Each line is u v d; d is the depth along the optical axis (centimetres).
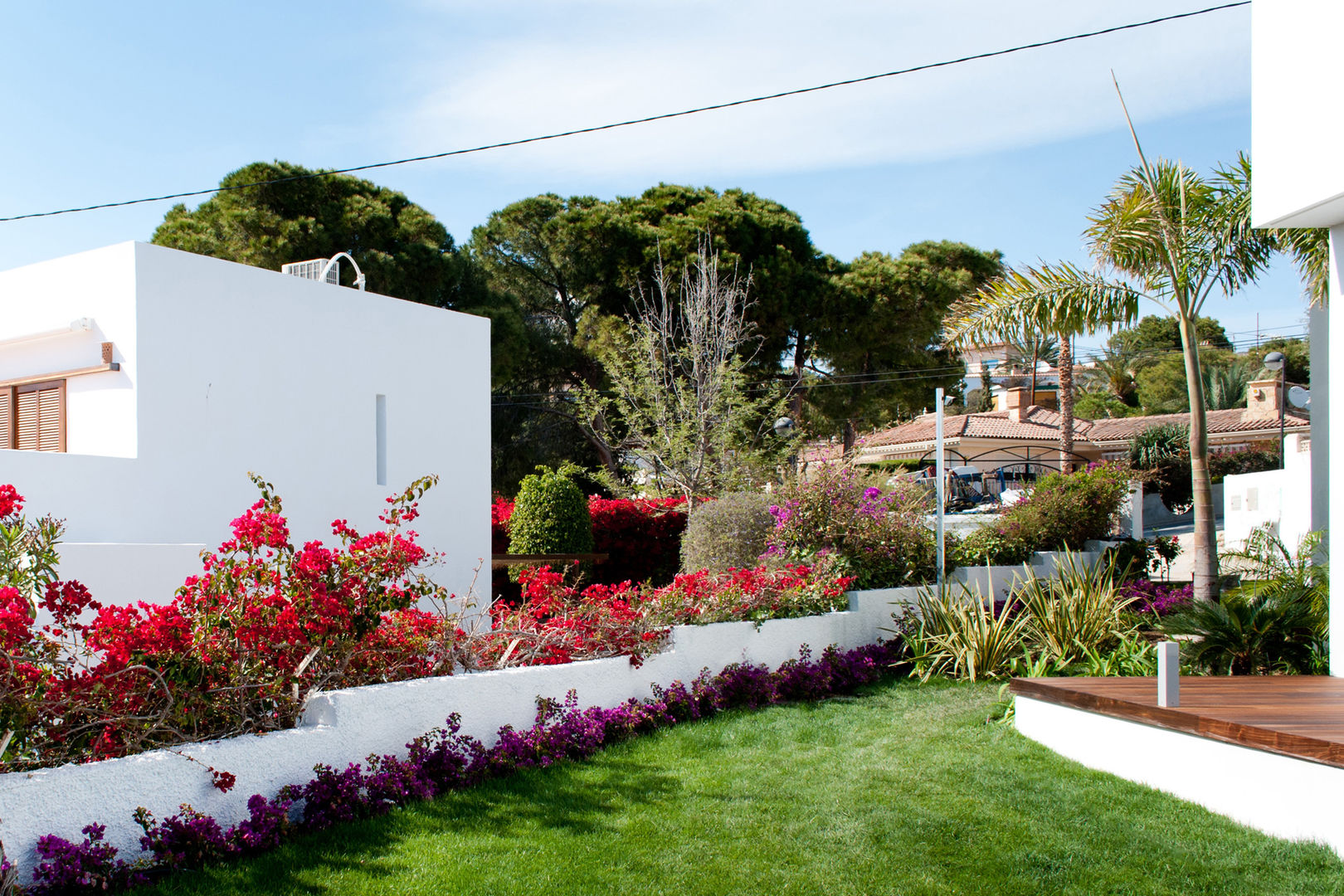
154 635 481
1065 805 554
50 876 398
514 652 714
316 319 1047
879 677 962
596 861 466
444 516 1204
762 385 2291
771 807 550
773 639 912
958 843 496
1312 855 468
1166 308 1071
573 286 2791
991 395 5131
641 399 2188
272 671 530
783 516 1166
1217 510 3256
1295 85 702
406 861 459
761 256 2681
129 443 871
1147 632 1044
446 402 1218
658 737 718
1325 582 850
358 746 546
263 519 550
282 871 442
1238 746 527
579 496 1591
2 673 421
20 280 1009
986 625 965
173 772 458
